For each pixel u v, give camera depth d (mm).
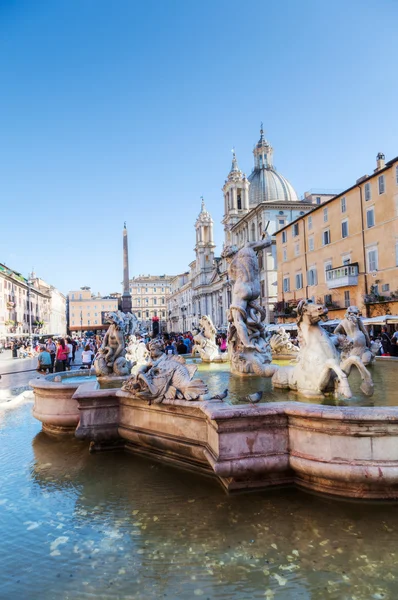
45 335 66750
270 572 3064
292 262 47281
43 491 4723
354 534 3477
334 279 37750
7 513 4203
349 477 3830
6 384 16078
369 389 5168
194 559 3266
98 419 5840
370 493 3943
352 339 8789
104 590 2963
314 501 4055
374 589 2842
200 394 4801
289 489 4328
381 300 32781
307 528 3602
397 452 3789
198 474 4926
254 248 8297
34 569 3227
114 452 5918
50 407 6969
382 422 3764
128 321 23250
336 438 3910
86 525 3891
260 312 8086
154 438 5301
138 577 3090
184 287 123500
